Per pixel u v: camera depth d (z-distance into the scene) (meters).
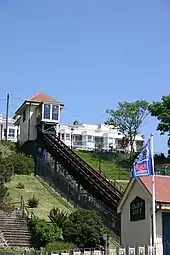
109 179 72.06
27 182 62.00
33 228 41.44
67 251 34.97
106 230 41.25
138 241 38.34
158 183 38.59
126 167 86.19
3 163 61.72
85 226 39.78
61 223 41.47
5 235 40.84
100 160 88.38
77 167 65.75
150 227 36.81
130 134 102.44
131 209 39.97
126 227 40.34
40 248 38.16
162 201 36.62
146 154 33.38
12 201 52.53
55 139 77.75
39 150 78.38
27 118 85.44
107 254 34.09
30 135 84.19
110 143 144.88
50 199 56.47
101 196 57.88
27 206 51.22
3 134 120.75
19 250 37.41
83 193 61.31
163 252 35.28
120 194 57.28
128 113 102.44
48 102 82.38
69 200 57.97
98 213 53.56
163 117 86.62
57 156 71.06
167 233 36.31
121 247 36.94
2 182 51.97
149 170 33.00
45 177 65.88
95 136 146.75
